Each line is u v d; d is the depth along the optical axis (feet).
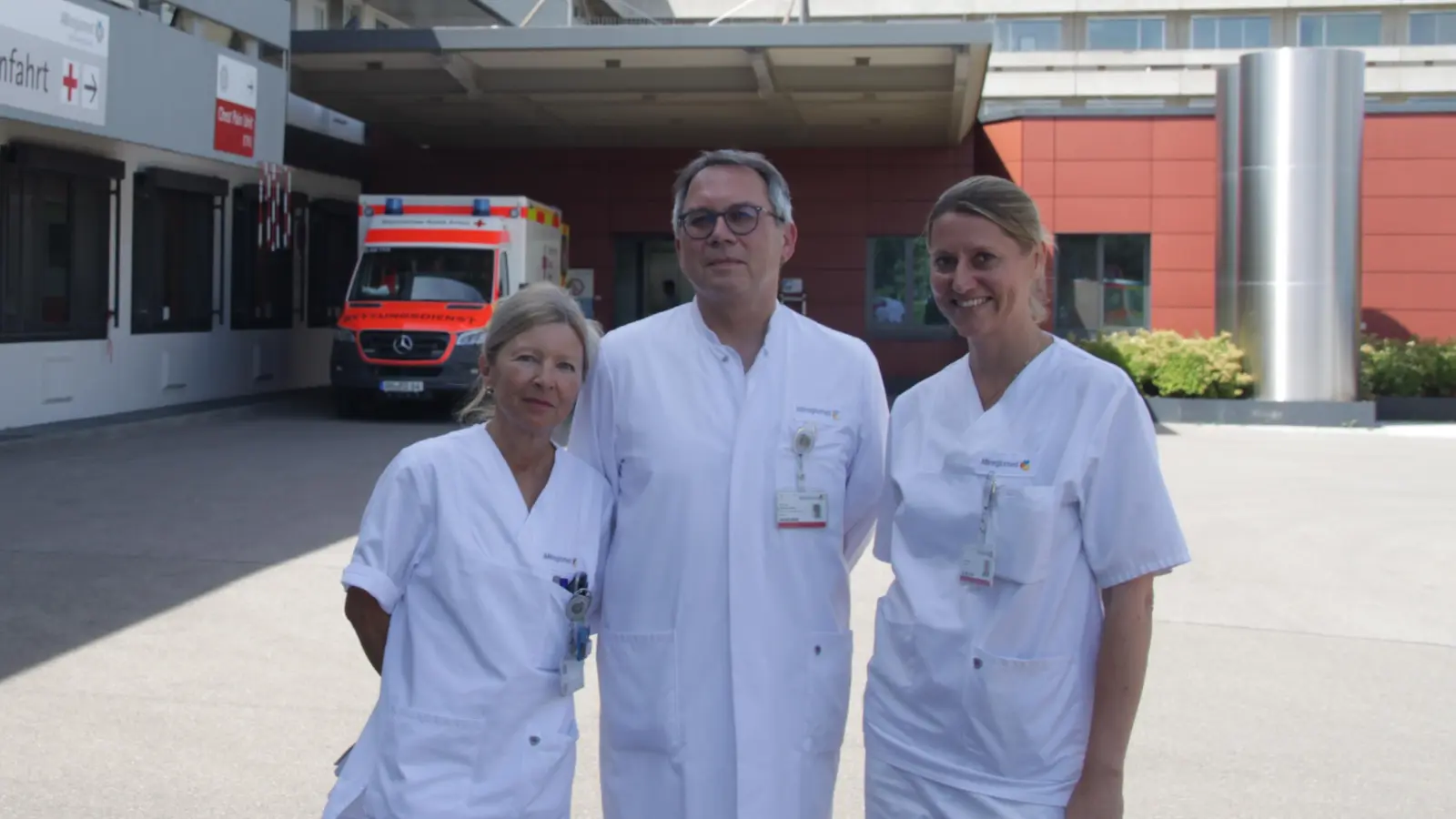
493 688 8.71
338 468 41.34
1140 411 8.49
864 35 57.16
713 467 9.51
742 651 9.32
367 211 59.06
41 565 26.14
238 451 45.11
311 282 72.43
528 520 9.09
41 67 40.40
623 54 60.39
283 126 56.13
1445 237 75.25
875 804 9.09
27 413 48.60
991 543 8.52
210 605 23.39
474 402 9.60
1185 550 8.42
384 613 9.28
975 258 8.64
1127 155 77.30
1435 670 20.90
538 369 9.02
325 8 77.05
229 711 17.75
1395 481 42.70
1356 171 62.39
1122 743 8.50
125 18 44.50
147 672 19.42
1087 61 129.39
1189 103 127.54
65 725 16.99
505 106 69.56
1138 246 77.97
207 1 49.65
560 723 9.04
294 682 19.12
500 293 57.77
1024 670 8.43
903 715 8.91
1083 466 8.42
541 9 96.02
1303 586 27.04
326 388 72.02
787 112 69.82
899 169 80.07
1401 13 128.67
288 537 29.73
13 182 47.47
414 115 72.28
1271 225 62.80
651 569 9.53
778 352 9.84
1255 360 63.72
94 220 52.26
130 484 36.96
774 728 9.35
